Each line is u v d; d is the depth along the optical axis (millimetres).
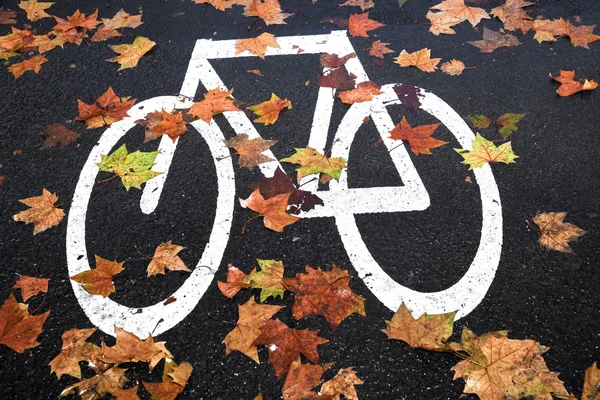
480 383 2352
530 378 2371
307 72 3859
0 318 2627
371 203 3061
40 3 4527
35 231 2996
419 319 2559
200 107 3568
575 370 2424
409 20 4293
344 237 2914
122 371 2449
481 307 2639
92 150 3393
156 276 2783
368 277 2754
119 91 3773
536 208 3029
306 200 3080
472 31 4184
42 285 2762
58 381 2436
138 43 4102
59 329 2607
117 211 3070
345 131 3451
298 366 2414
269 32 4215
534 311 2619
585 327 2559
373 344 2506
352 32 4176
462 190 3115
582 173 3189
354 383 2383
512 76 3803
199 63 3957
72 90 3795
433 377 2398
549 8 4371
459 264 2801
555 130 3434
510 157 3260
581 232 2912
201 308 2656
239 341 2510
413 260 2818
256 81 3803
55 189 3197
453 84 3752
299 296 2662
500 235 2910
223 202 3092
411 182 3160
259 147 3359
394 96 3664
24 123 3580
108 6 4504
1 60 4039
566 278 2734
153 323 2615
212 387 2395
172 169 3264
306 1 4480
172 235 2953
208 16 4367
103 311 2662
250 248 2883
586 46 4016
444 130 3451
